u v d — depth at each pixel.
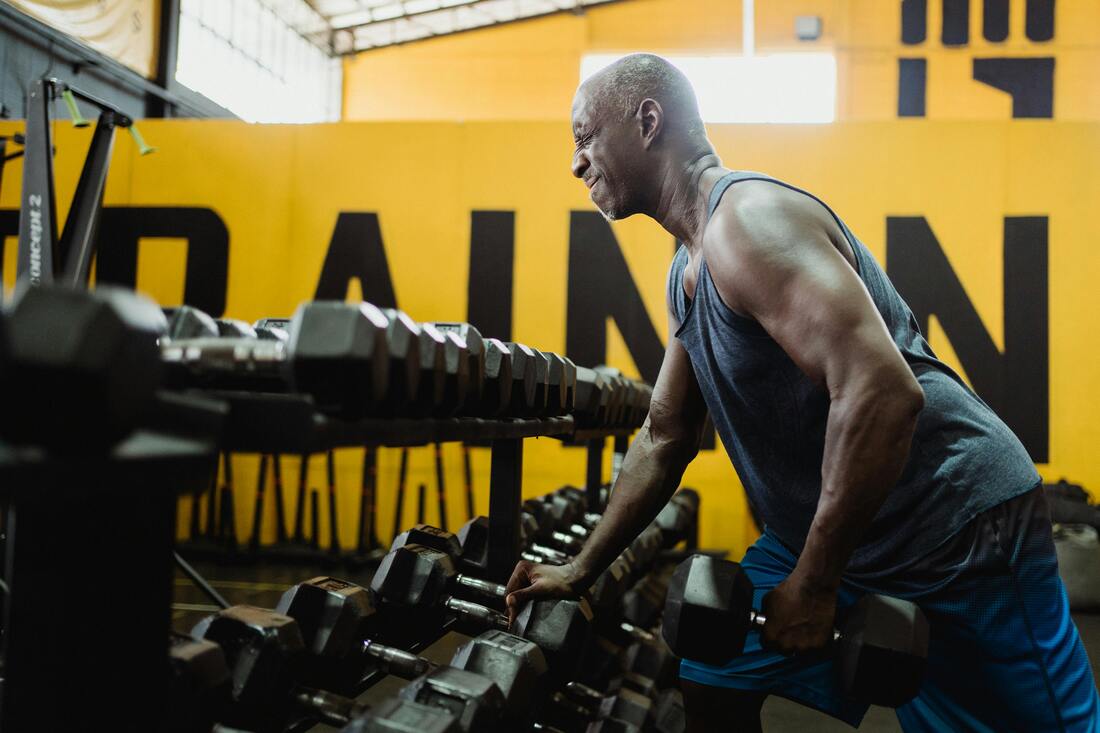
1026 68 9.64
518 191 5.10
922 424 1.11
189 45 8.62
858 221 4.89
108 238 5.19
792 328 1.00
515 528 1.51
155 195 5.20
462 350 1.00
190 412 0.55
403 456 4.92
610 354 5.01
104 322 0.44
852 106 9.98
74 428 0.45
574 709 1.80
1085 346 4.73
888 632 1.01
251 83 9.94
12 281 5.21
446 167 5.14
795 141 4.94
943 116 9.79
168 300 5.17
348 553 4.81
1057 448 4.70
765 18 10.38
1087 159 4.78
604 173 1.28
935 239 4.84
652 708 1.97
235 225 5.18
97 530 0.58
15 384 0.44
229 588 4.06
